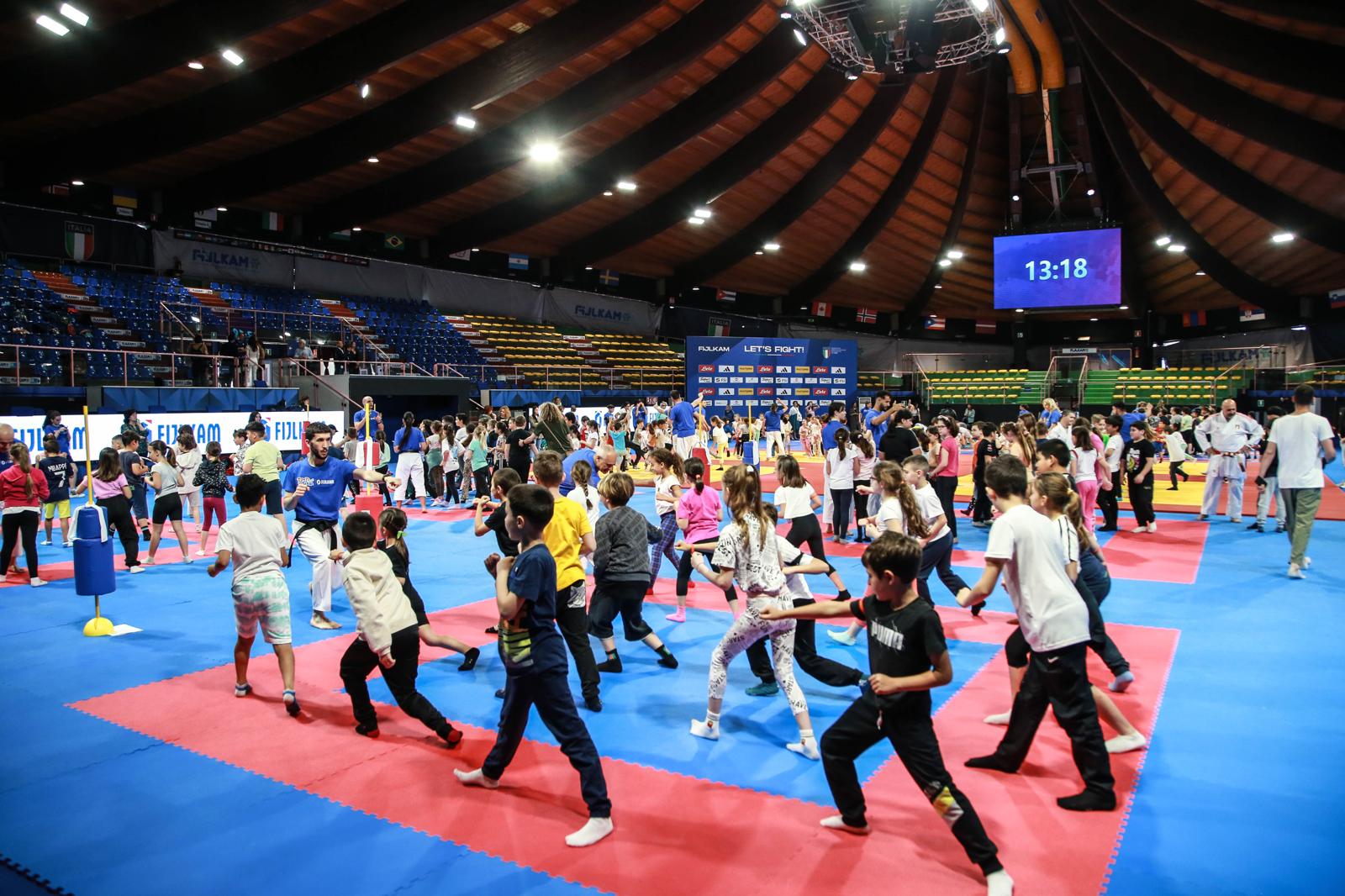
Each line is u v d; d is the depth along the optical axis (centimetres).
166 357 2564
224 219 3062
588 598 1023
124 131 2336
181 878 420
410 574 1170
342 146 2595
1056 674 476
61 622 915
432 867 426
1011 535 486
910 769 406
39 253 2609
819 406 3231
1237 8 1948
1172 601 938
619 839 450
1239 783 501
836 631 836
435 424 1952
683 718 620
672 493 935
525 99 2681
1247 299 4275
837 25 2223
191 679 725
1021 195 4388
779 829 458
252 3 1892
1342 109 2384
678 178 3556
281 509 1222
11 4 1667
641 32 2508
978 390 4700
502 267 4012
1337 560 1155
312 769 543
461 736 585
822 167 3772
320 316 3142
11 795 511
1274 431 1065
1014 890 396
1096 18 2770
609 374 4084
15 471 1114
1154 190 3747
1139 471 1388
